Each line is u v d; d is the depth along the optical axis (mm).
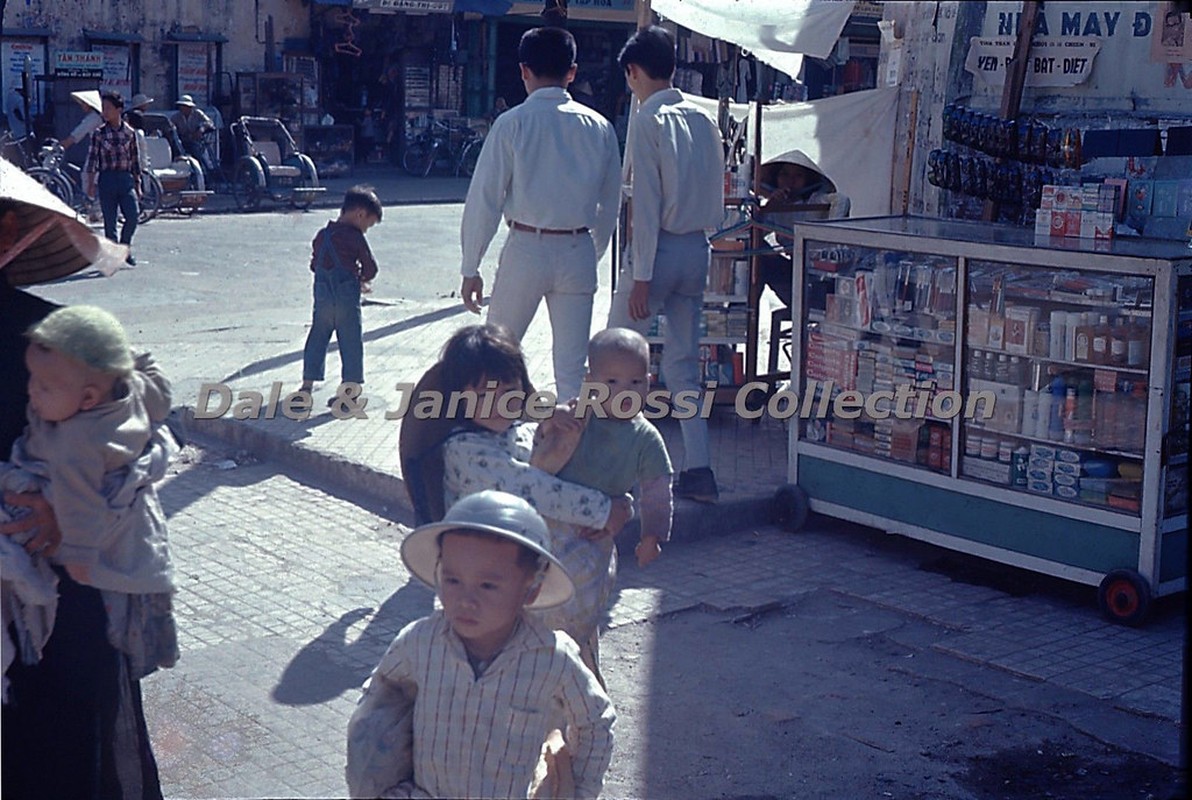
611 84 31078
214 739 4746
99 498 3307
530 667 3031
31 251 3824
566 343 6832
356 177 27438
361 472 7473
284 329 11789
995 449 6363
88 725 3564
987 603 6219
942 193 9289
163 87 25594
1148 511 5816
